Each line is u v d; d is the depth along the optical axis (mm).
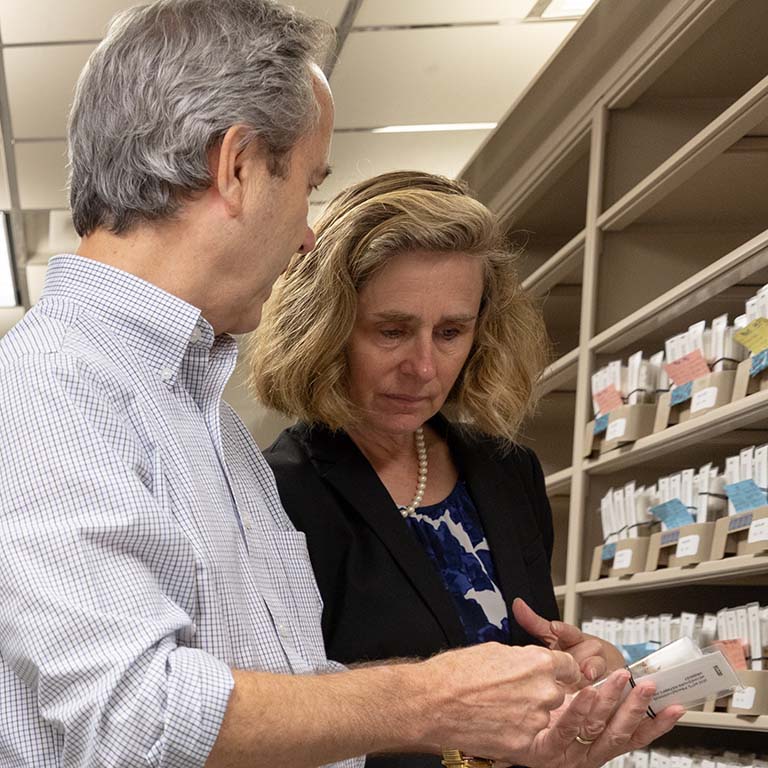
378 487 1792
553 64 3568
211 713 1061
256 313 1383
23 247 6094
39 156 5172
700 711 2748
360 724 1145
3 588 1095
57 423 1141
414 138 5117
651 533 3146
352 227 1745
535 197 4238
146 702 1051
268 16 1348
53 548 1086
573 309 4293
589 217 3639
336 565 1738
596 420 3402
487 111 4844
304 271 1801
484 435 1993
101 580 1090
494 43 4273
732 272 2877
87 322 1263
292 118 1325
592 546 3510
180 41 1296
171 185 1277
